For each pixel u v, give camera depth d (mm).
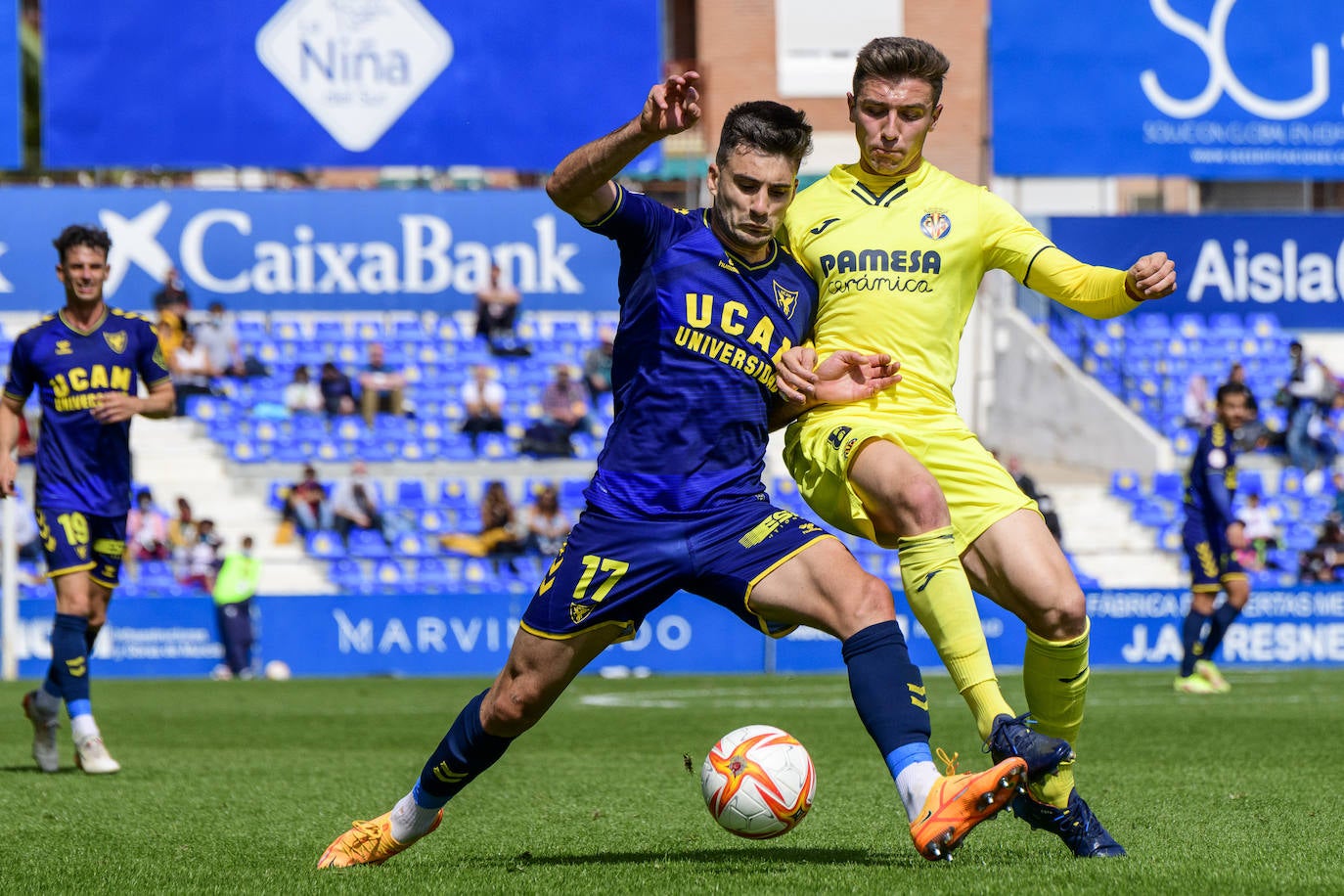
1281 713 27047
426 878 9914
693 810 14742
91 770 18281
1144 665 43656
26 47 56062
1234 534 32406
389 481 49906
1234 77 48281
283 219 48875
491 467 51250
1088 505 51750
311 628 42750
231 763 19703
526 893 9180
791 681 38625
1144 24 48094
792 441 11398
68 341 18594
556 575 10188
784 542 10070
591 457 51625
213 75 46469
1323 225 51250
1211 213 51188
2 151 46312
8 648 41719
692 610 43250
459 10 46812
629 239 10195
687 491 10094
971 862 10602
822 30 58594
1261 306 51344
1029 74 47875
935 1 58656
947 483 11172
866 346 11469
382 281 49094
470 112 47000
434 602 43188
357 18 46688
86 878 10250
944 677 40406
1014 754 9805
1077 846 10938
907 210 11625
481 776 18109
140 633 42500
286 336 52188
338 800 15539
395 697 33594
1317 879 9664
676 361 10102
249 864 11031
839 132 58625
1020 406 53812
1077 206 62625
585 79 47156
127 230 48500
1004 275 54250
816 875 9789
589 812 14648
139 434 50438
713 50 58219
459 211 49312
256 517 49594
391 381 51938
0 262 47562
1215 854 11023
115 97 46312
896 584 45844
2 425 18750
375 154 46812
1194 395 54000
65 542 18375
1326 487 52469
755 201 9961
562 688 10391
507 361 52375
